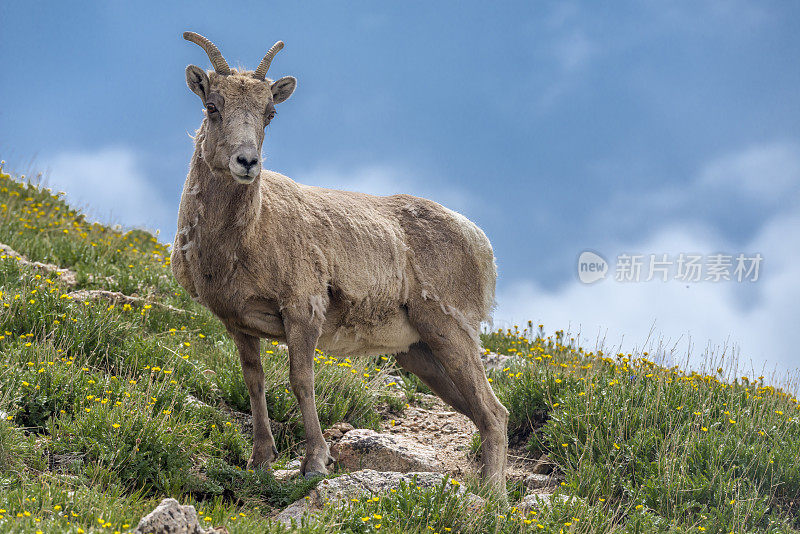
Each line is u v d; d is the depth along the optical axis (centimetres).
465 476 2331
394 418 2908
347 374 2877
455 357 2464
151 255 4309
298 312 2144
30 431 2152
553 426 2566
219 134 2012
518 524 1878
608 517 2050
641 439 2378
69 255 3722
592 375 2852
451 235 2564
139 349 2669
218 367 2833
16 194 4831
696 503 2122
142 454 2036
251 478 2109
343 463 2339
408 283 2464
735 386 2831
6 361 2322
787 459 2278
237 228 2058
